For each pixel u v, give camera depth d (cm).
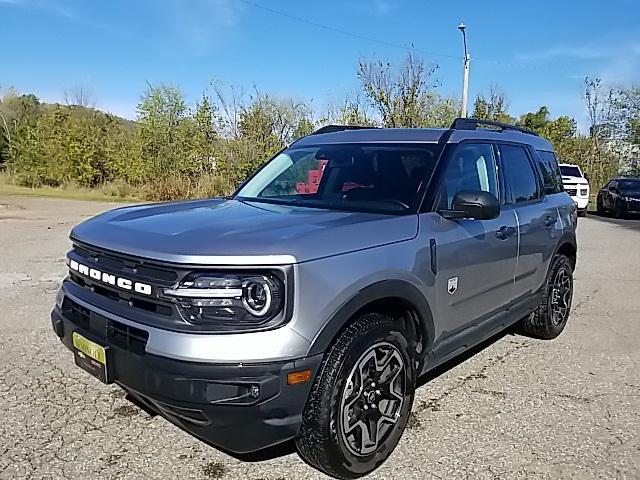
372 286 280
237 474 294
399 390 311
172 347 240
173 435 332
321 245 265
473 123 433
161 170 2631
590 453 321
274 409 245
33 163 2978
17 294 657
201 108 2573
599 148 3344
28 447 317
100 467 298
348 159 394
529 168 485
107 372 271
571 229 539
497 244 396
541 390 411
